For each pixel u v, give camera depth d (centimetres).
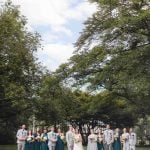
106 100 5494
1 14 5434
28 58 5466
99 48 4716
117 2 4650
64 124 5575
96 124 8294
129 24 4362
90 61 4706
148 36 4566
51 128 3600
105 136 3728
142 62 4500
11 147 6278
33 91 5428
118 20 4462
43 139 3581
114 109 7944
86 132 8419
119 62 4525
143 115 7344
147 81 4441
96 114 7962
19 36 5403
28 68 5466
